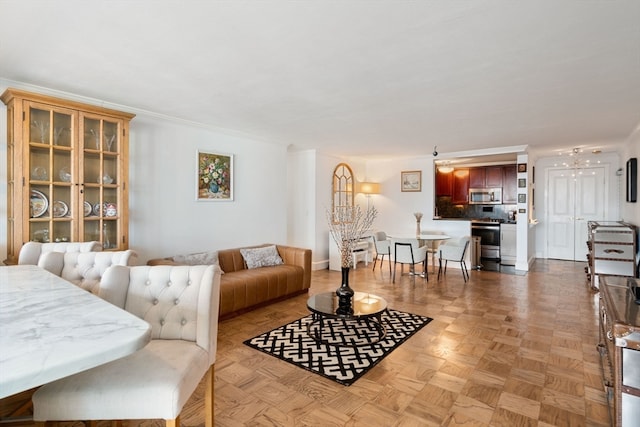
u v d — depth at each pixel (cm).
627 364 141
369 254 709
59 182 286
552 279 563
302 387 229
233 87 294
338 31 198
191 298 175
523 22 188
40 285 163
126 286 178
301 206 653
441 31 198
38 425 137
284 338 311
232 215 475
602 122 417
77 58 236
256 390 225
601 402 210
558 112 370
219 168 456
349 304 299
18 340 98
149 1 169
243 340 307
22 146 264
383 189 773
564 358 271
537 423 190
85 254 225
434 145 582
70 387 132
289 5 172
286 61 241
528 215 637
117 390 131
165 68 254
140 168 374
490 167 806
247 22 188
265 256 462
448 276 590
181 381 138
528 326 343
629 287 215
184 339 172
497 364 261
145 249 379
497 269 650
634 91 300
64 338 100
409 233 717
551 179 759
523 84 284
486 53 227
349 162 727
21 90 266
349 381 236
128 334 104
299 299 445
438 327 339
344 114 379
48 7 174
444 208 872
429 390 225
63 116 291
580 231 729
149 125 382
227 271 426
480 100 328
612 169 690
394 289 498
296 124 427
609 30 196
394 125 432
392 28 195
